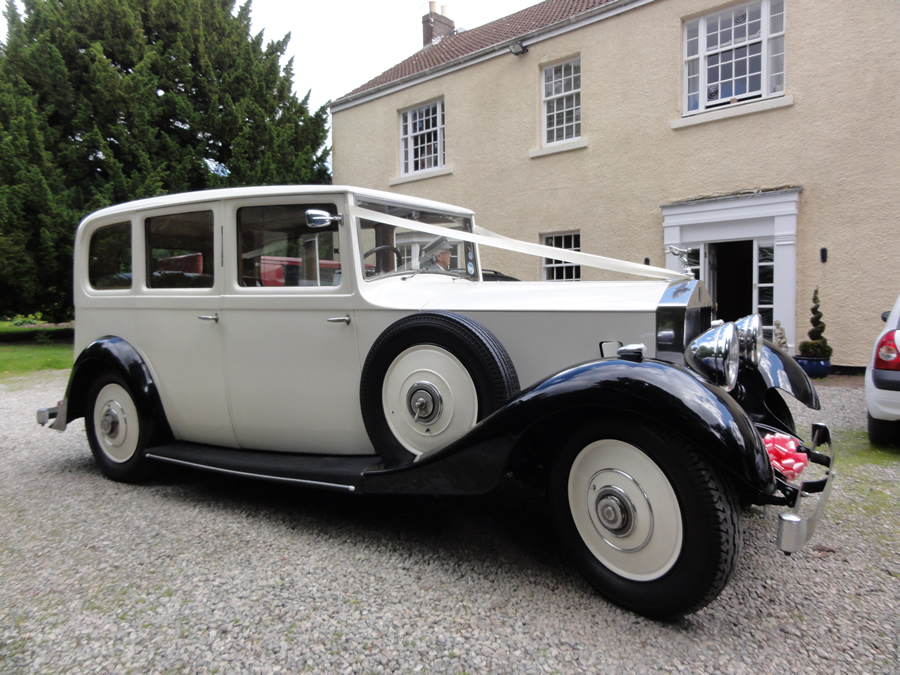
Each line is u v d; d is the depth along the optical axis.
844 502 3.21
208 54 14.20
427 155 12.48
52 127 12.90
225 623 2.05
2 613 2.14
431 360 2.59
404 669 1.79
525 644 1.91
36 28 13.15
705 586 1.88
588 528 2.17
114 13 13.10
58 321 13.38
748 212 8.33
